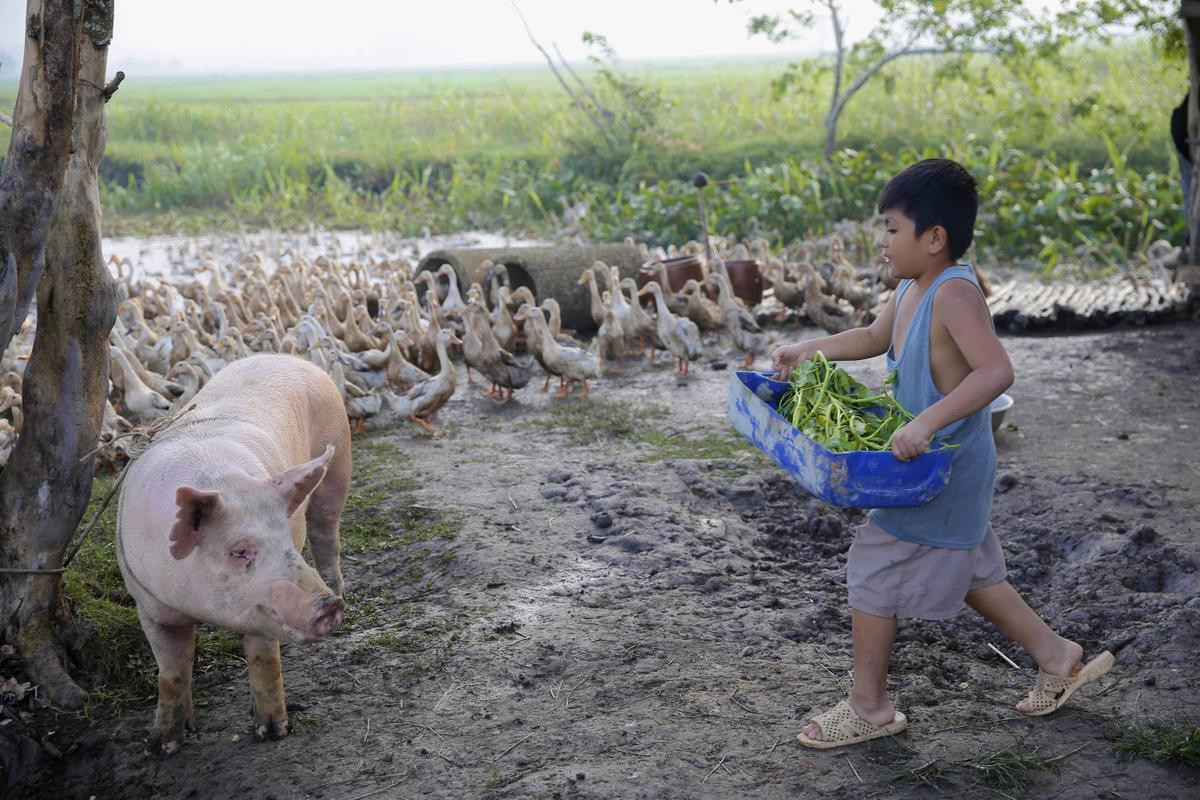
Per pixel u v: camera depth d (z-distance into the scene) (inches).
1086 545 241.0
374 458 315.6
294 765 167.8
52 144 175.6
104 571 230.7
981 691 179.3
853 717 162.2
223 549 154.2
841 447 147.8
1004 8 818.8
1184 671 180.2
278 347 389.7
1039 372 394.0
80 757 177.5
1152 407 347.9
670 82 2129.7
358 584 231.5
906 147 945.5
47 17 171.3
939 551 153.4
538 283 476.7
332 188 1007.6
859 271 561.9
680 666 189.6
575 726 172.2
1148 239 645.9
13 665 190.4
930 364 152.2
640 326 420.8
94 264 191.8
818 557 245.8
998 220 676.1
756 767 158.7
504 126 1315.2
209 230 909.2
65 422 191.2
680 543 241.0
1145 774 152.6
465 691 185.3
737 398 163.3
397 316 441.7
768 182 756.0
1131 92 1071.0
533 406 372.2
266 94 3284.9
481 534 248.1
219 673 198.7
